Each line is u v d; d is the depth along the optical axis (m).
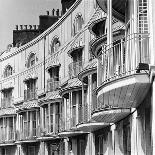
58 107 42.38
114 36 23.89
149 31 13.60
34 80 49.88
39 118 47.78
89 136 33.75
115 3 18.17
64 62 42.66
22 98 52.25
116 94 14.79
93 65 30.52
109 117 21.92
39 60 48.69
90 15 36.66
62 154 41.75
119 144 23.50
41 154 46.84
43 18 55.59
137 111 16.70
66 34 42.34
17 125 52.69
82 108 32.25
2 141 53.34
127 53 15.04
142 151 16.12
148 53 13.77
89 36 36.53
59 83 43.31
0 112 54.75
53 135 42.03
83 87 32.84
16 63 53.88
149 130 14.72
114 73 15.01
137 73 13.45
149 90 13.76
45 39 47.53
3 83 56.03
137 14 14.73
